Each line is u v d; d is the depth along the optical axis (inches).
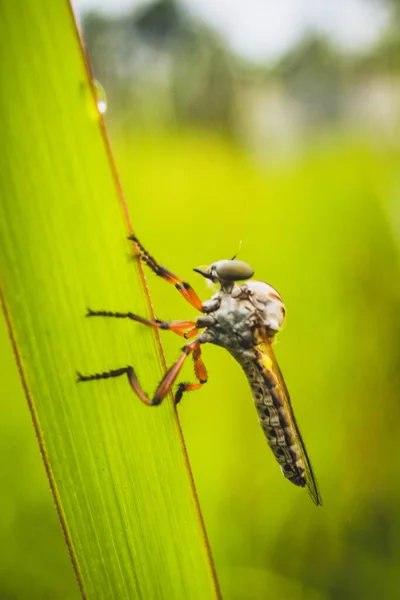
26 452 5.0
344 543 5.0
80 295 3.9
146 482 3.9
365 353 5.2
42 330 3.9
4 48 3.8
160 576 3.9
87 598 3.9
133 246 3.9
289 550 5.0
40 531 4.9
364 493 5.0
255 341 4.5
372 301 5.3
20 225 3.9
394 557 4.9
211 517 4.9
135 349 3.9
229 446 5.0
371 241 5.3
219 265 4.4
